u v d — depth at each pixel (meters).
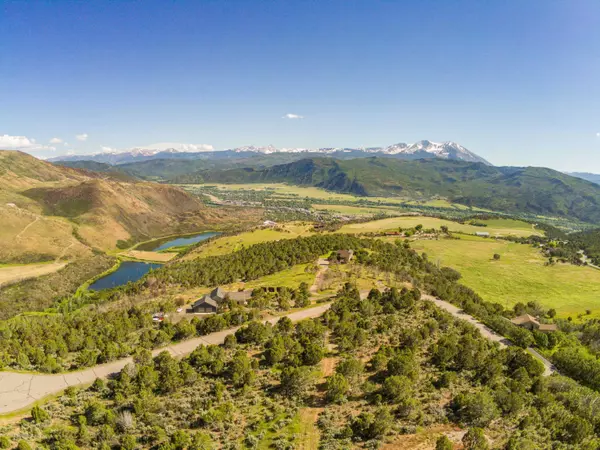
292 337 87.56
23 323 114.06
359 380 68.62
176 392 67.81
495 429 56.97
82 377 75.62
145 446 54.09
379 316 97.12
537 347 98.00
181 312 112.19
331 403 62.53
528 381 71.12
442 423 57.38
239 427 57.53
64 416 61.66
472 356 74.31
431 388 65.75
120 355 83.38
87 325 100.38
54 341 87.38
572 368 85.44
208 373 73.38
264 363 76.31
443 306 115.31
